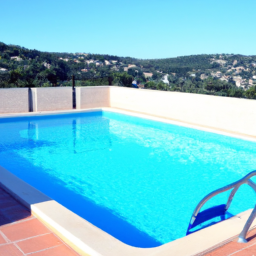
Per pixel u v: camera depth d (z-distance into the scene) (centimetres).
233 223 205
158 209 319
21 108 801
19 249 178
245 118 593
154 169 445
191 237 184
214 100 648
